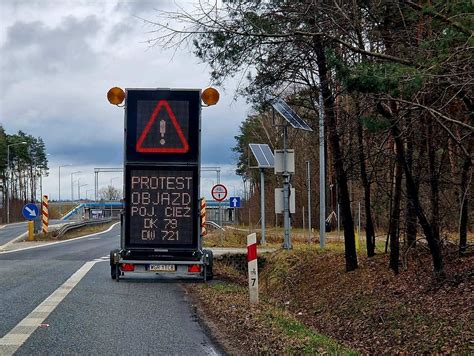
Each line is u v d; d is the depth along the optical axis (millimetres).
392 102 9844
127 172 15383
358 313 12906
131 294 13336
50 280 15781
